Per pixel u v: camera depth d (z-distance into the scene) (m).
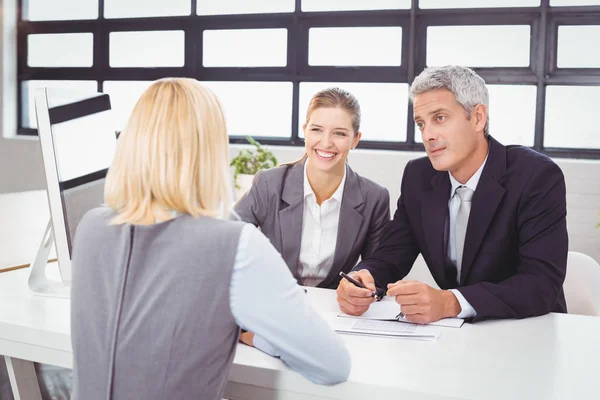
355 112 2.10
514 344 1.43
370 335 1.49
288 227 2.12
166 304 1.00
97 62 5.16
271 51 4.74
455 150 1.76
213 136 1.06
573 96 4.12
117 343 1.01
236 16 4.76
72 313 1.07
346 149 2.09
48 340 1.47
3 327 1.52
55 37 5.29
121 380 1.00
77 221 1.79
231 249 1.01
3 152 5.37
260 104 4.81
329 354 1.13
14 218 2.16
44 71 5.34
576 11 4.03
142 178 1.03
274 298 1.03
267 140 4.79
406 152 4.40
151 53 5.04
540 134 4.18
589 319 1.64
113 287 1.03
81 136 1.86
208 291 1.00
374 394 1.18
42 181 5.25
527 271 1.70
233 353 1.07
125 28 5.07
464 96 1.73
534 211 1.75
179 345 1.00
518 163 1.81
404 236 2.02
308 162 2.16
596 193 3.93
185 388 1.00
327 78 4.62
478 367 1.28
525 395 1.14
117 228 1.05
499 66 4.23
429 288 1.58
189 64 4.93
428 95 1.76
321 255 2.14
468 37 4.28
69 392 2.75
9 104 5.40
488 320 1.62
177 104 1.04
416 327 1.53
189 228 1.03
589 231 3.96
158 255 1.02
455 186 1.88
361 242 2.17
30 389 1.73
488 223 1.79
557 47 4.12
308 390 1.23
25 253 2.20
